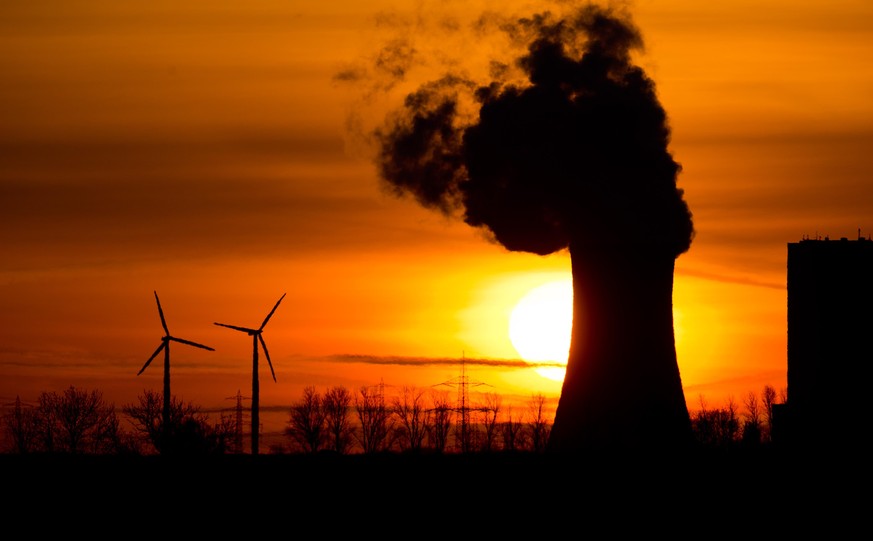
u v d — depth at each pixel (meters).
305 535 152.50
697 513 160.75
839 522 161.00
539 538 151.50
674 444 156.38
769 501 170.25
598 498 158.38
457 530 155.62
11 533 151.88
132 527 155.50
